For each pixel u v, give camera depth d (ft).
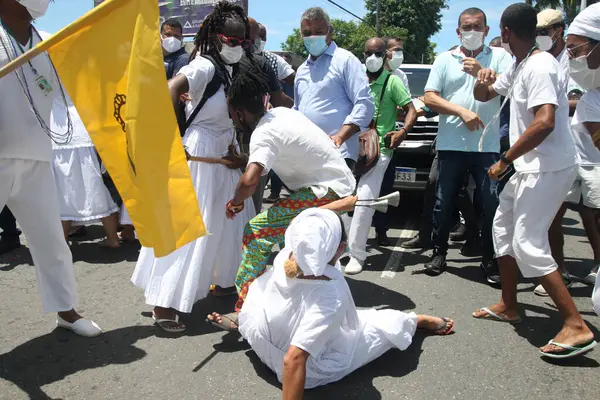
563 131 10.44
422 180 20.61
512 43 10.93
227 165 11.60
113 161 8.46
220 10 11.12
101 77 8.33
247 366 9.95
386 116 16.21
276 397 8.96
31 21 9.93
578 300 13.38
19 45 9.66
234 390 9.17
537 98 10.00
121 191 8.46
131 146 8.10
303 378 7.97
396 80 16.16
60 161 16.10
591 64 10.56
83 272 15.12
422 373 9.68
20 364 10.07
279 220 10.42
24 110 9.78
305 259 8.05
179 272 10.98
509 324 11.75
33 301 13.07
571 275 15.24
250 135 10.84
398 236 19.54
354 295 13.55
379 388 9.21
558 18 13.74
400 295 13.53
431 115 20.26
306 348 7.96
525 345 10.77
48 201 10.42
